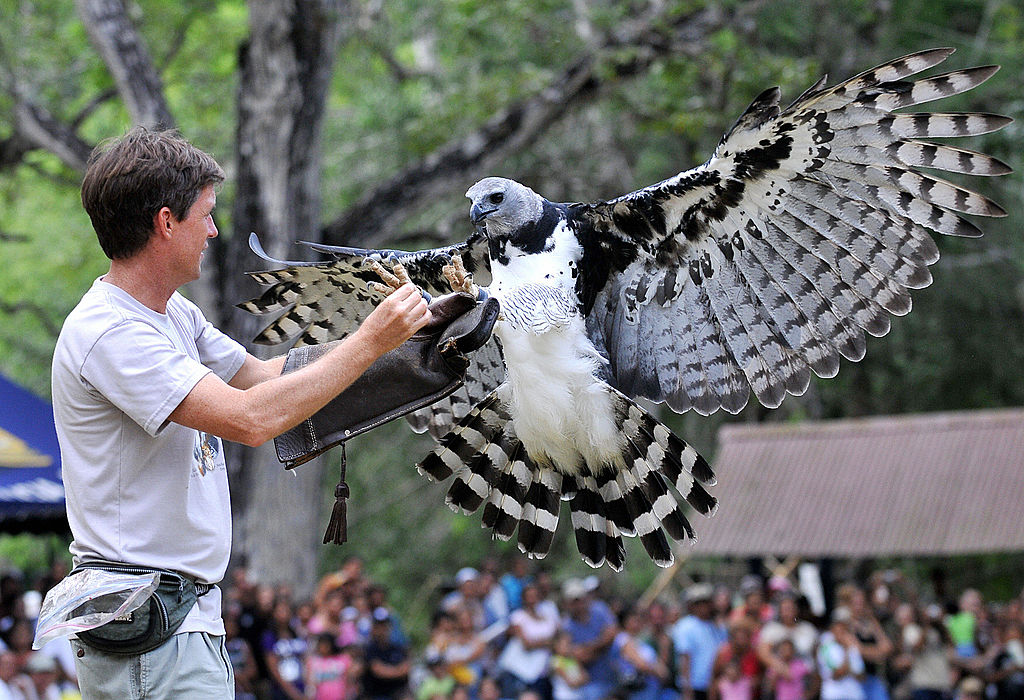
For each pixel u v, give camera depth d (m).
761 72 16.61
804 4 20.17
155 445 3.66
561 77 17.03
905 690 14.89
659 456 4.86
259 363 4.28
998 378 24.30
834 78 19.58
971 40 21.48
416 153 17.98
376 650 13.48
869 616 14.43
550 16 19.05
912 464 17.98
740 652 13.34
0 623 11.12
